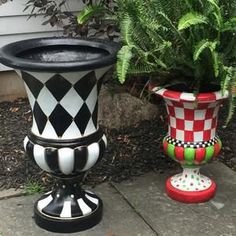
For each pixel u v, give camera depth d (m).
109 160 2.03
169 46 1.51
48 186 1.87
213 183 1.81
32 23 2.55
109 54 1.51
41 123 1.51
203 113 1.63
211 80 1.62
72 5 2.59
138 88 2.31
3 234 1.60
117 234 1.60
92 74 1.46
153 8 1.59
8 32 2.52
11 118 2.41
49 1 2.40
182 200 1.76
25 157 2.04
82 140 1.51
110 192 1.83
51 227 1.60
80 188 1.65
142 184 1.88
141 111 2.31
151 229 1.63
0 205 1.75
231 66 1.56
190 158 1.68
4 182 1.88
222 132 2.29
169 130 1.73
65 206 1.60
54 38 1.64
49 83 1.44
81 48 1.64
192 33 1.53
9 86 2.63
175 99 1.59
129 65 1.51
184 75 1.64
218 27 1.51
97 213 1.64
